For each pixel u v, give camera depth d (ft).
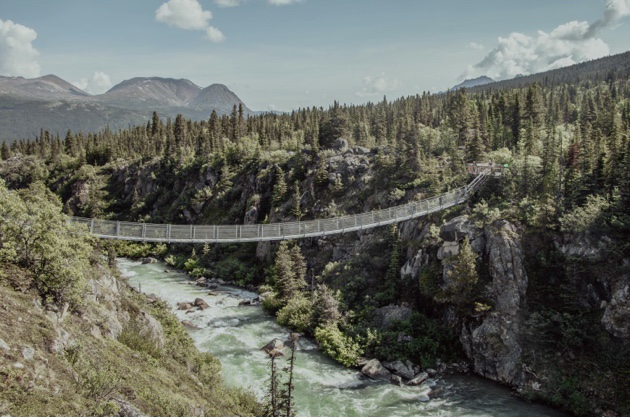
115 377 52.95
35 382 42.04
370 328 140.36
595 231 125.70
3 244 59.06
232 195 311.88
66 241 65.21
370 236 192.85
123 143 531.50
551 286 127.34
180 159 396.57
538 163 174.50
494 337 121.08
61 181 452.76
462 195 178.40
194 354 93.81
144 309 101.50
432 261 150.00
